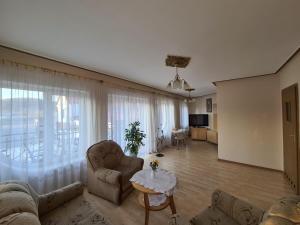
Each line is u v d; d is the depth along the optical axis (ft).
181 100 25.08
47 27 5.64
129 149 12.80
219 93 14.90
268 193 8.91
